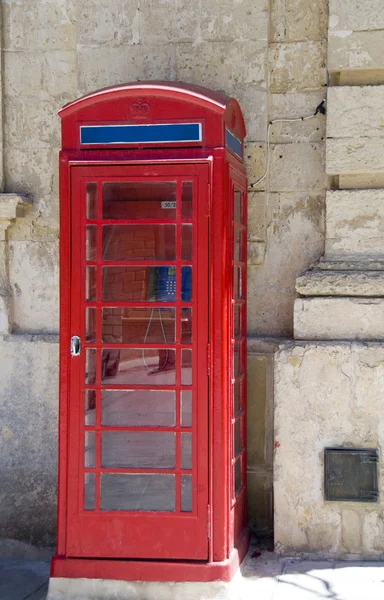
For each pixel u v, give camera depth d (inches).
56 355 217.6
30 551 219.1
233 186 189.5
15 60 222.4
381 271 201.2
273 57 213.2
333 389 196.2
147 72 215.9
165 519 178.9
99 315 181.5
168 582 177.2
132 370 181.9
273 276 214.2
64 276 181.8
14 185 222.7
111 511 180.4
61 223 181.3
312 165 211.6
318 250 212.1
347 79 205.8
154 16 215.2
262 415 212.2
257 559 199.2
